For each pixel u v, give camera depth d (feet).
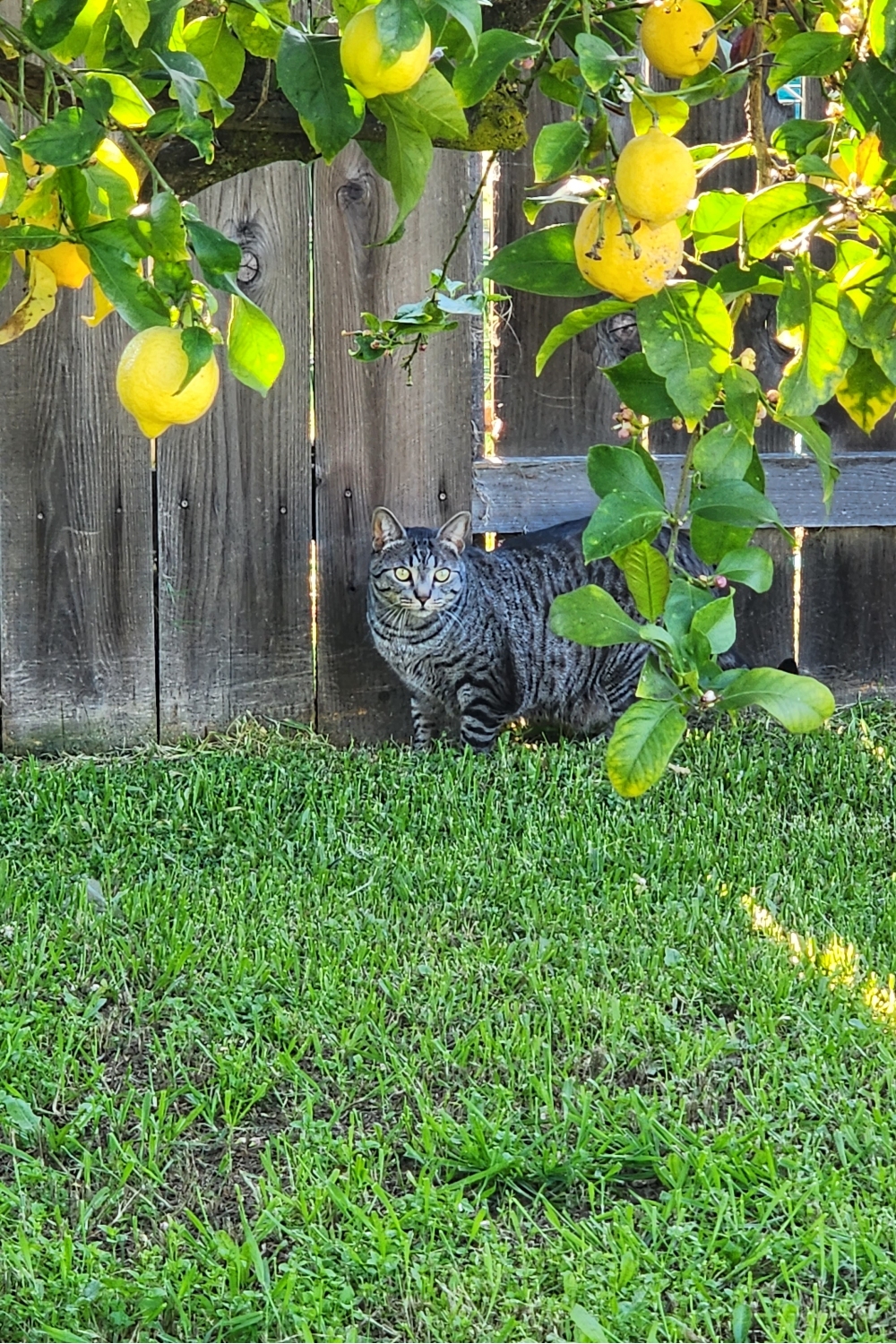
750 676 4.19
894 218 4.47
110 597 15.49
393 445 16.02
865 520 17.10
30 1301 7.25
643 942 11.30
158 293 4.00
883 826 13.73
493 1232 7.86
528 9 5.86
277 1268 7.61
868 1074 9.39
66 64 4.59
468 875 12.44
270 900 11.81
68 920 11.22
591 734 18.04
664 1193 8.20
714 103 15.47
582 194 4.44
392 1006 10.28
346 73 4.00
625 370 4.93
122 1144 8.64
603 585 17.11
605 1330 7.01
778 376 16.65
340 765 15.15
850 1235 7.73
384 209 15.40
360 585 16.24
